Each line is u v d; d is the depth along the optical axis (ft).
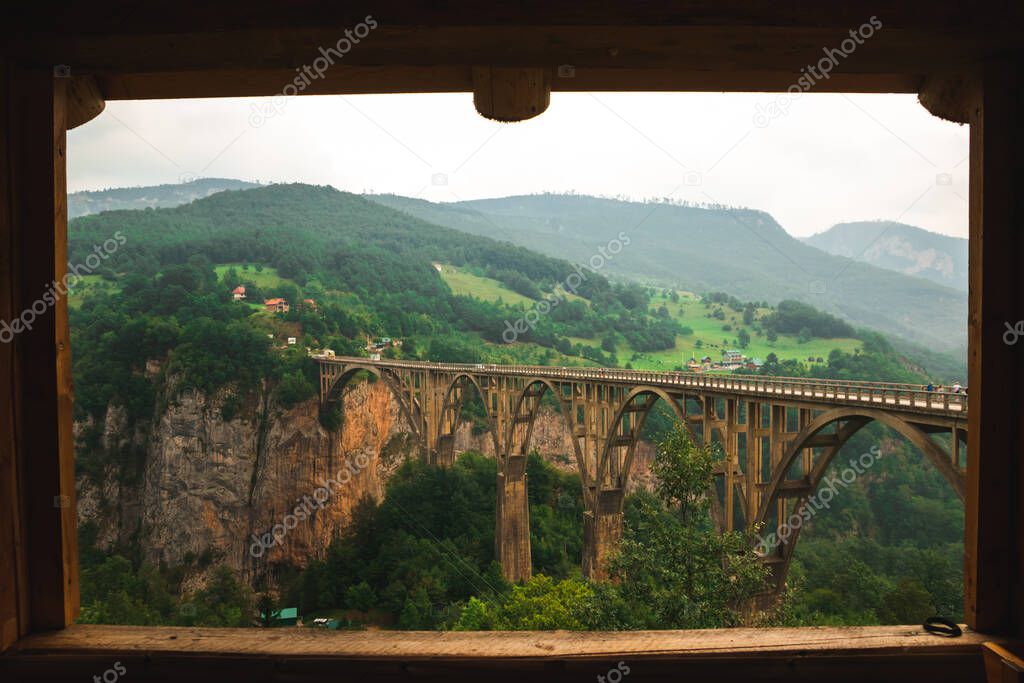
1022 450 8.63
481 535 176.65
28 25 8.16
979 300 8.89
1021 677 6.95
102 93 9.85
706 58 8.60
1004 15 7.98
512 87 9.00
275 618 168.76
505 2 7.88
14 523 8.74
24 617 8.86
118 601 148.46
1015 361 8.76
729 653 8.16
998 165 8.74
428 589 156.04
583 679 8.05
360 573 178.81
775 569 63.05
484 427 273.54
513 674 8.07
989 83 8.68
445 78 9.19
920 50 8.39
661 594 46.29
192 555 221.87
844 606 119.24
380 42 8.31
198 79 9.41
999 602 8.73
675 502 50.88
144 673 8.21
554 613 74.28
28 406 8.93
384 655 8.20
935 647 8.36
